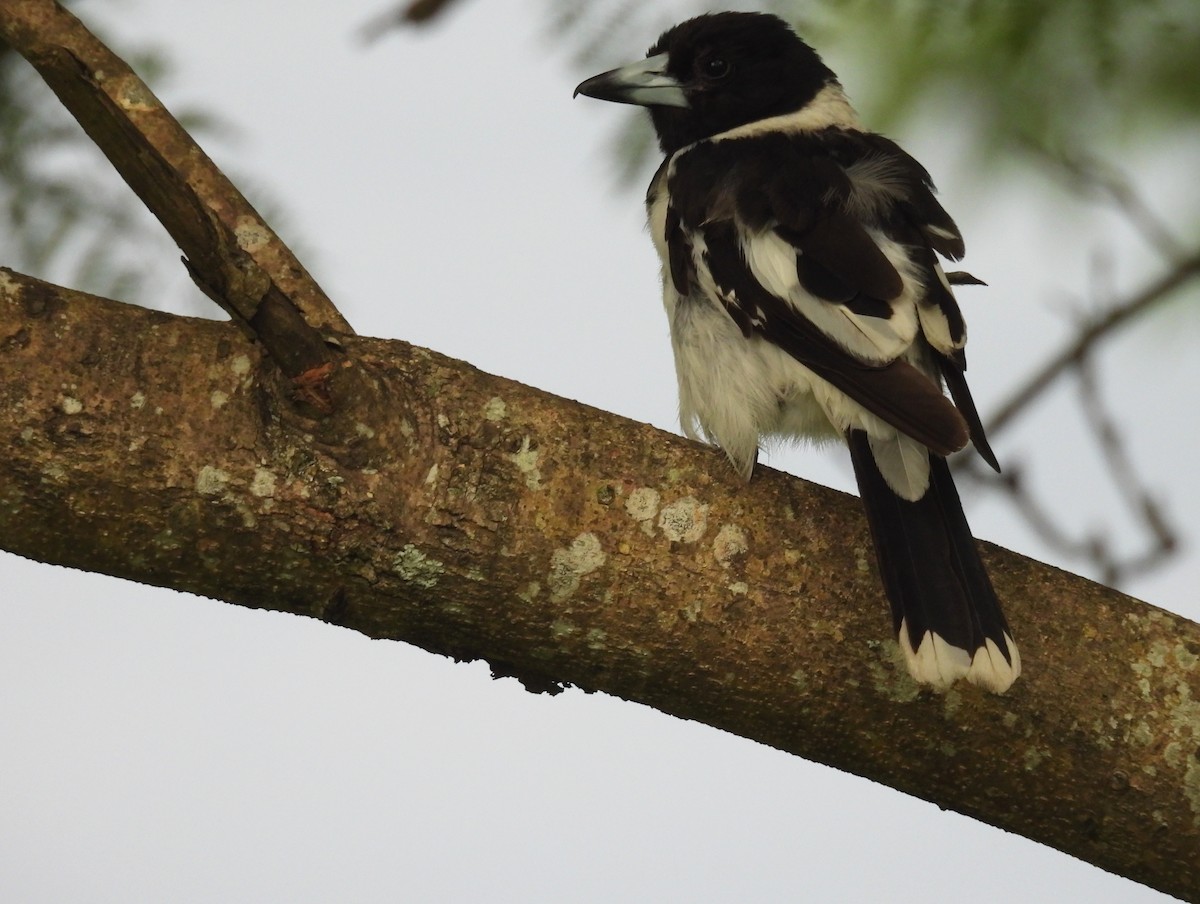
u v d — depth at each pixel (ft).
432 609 23.31
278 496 22.47
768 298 29.91
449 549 23.07
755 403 30.55
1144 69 32.50
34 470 22.07
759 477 24.76
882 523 24.79
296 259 27.25
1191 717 24.17
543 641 23.65
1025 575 25.05
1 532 22.34
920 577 24.41
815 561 24.34
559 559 23.44
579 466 23.82
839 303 29.12
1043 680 24.18
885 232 30.81
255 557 22.68
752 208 30.96
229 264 20.48
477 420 23.61
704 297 31.19
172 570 22.72
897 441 27.94
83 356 22.47
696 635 23.77
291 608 23.26
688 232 31.60
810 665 23.98
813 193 31.12
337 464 22.62
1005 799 24.39
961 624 23.72
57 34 27.04
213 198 27.17
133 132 18.92
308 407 22.25
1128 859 24.41
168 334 22.82
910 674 23.63
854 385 28.02
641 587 23.68
